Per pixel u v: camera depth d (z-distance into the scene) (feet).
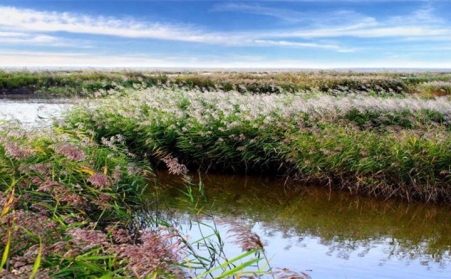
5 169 18.89
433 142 29.84
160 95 45.50
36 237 12.43
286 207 27.78
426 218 26.30
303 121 35.37
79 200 17.08
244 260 18.97
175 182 32.42
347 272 19.01
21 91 89.61
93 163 22.40
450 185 28.68
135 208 21.47
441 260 20.52
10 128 24.58
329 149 31.35
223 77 84.17
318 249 21.42
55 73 101.55
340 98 44.32
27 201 16.80
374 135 32.30
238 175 34.60
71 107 43.68
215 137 35.83
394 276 18.78
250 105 38.37
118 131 37.58
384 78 80.33
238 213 26.32
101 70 96.48
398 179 29.68
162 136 37.01
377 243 22.45
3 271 9.74
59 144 19.53
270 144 33.91
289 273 11.00
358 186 30.37
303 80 79.30
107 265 13.17
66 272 11.78
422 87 72.23
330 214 26.68
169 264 12.11
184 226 23.25
